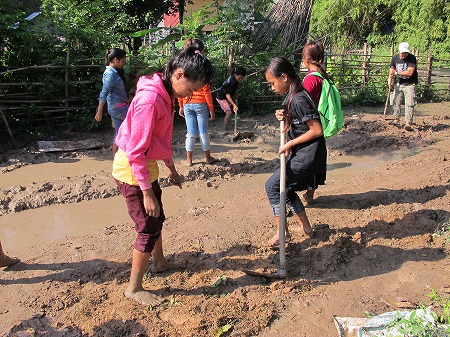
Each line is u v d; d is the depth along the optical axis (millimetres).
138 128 2881
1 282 3783
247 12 11742
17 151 7398
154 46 10789
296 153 3975
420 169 6652
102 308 3410
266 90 10828
